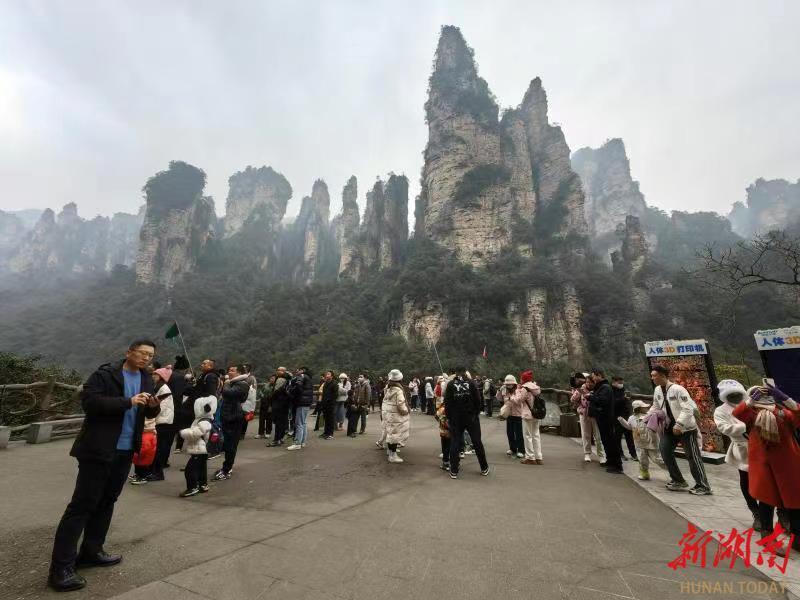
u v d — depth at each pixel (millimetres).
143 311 89625
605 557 3150
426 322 57500
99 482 2744
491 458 7555
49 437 8570
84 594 2482
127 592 2512
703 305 55562
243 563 2939
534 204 73375
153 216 101938
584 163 141500
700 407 7766
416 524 3863
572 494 5031
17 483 5098
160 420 5574
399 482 5562
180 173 108250
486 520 4004
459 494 4973
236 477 5812
